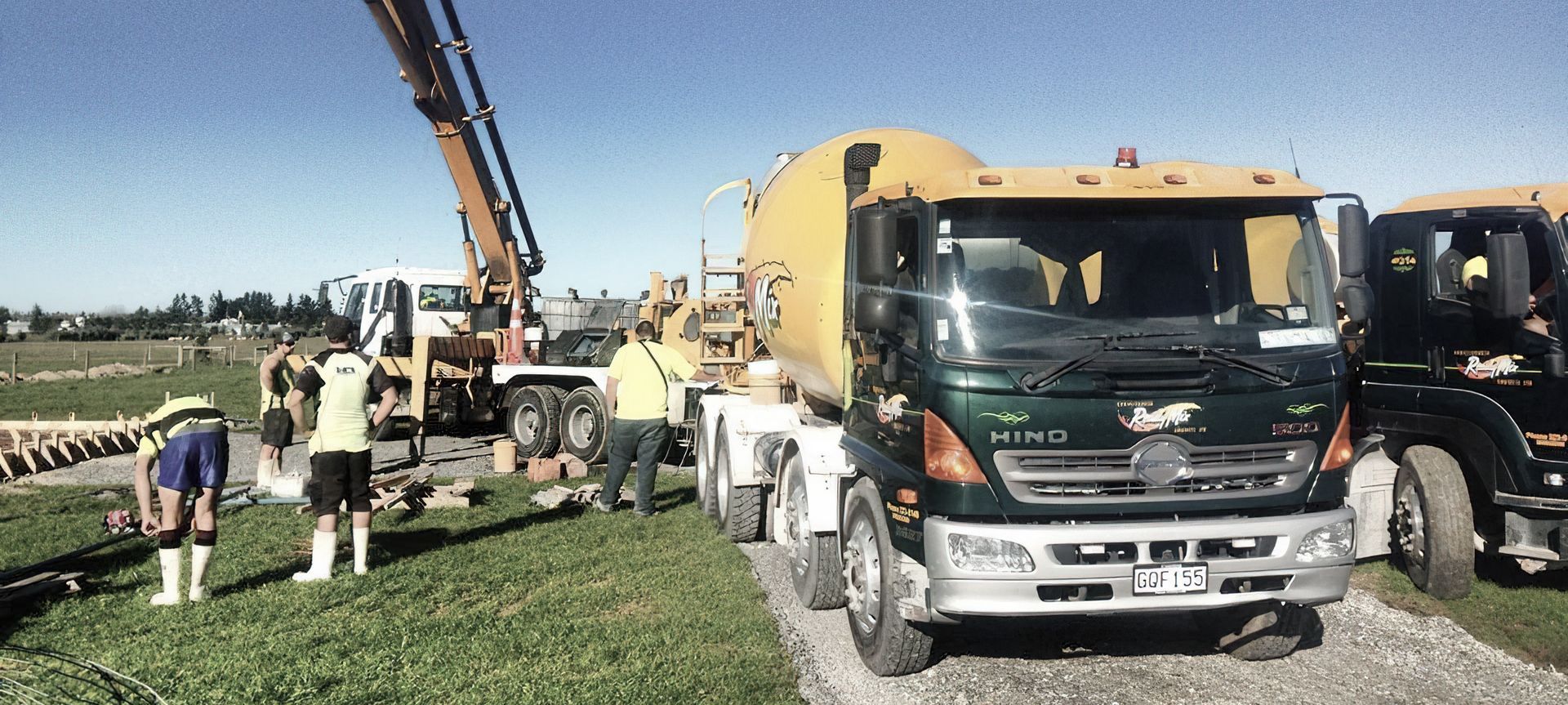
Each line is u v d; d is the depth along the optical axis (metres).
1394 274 7.43
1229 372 4.75
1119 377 4.69
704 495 9.97
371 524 9.07
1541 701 5.09
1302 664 5.62
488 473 12.96
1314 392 4.86
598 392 13.48
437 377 15.24
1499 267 6.14
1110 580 4.60
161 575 7.23
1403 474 7.25
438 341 14.81
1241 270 5.02
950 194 4.88
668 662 5.39
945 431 4.71
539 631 5.90
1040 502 4.64
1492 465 6.68
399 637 5.80
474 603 6.66
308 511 9.27
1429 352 7.12
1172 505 4.71
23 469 12.71
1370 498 7.31
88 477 12.64
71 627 5.99
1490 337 6.73
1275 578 4.77
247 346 60.97
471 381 15.59
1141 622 6.42
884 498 5.26
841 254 6.89
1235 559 4.68
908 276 5.18
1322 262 5.11
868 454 5.59
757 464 8.51
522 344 15.13
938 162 7.13
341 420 7.24
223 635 5.85
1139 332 4.83
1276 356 4.85
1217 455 4.74
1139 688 5.26
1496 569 7.69
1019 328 4.82
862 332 5.75
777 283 7.83
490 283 16.19
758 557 8.20
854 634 5.77
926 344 4.86
